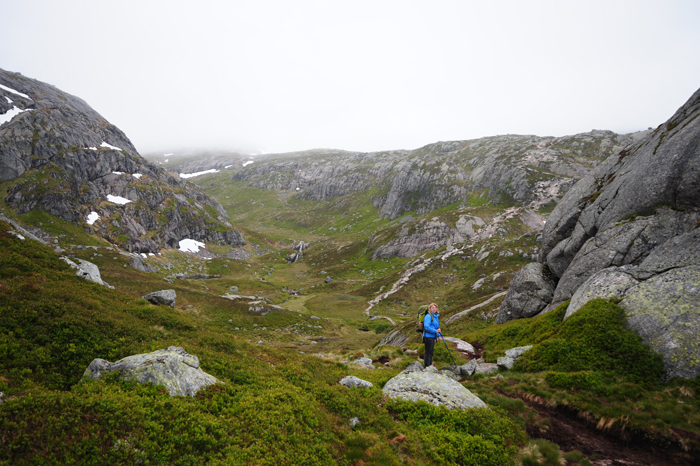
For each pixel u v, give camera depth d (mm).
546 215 172625
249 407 11086
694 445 11852
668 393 15164
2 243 23406
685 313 17875
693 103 35438
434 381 15594
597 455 12062
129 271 100938
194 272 161625
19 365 11148
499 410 14891
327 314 118312
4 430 6809
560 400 16266
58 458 6629
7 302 14578
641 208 33000
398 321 106812
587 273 34125
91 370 11305
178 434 8523
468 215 189500
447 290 126250
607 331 19938
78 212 141250
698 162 28688
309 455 9406
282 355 21562
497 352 27672
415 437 11797
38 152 153625
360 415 13031
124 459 7133
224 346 20219
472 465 10656
